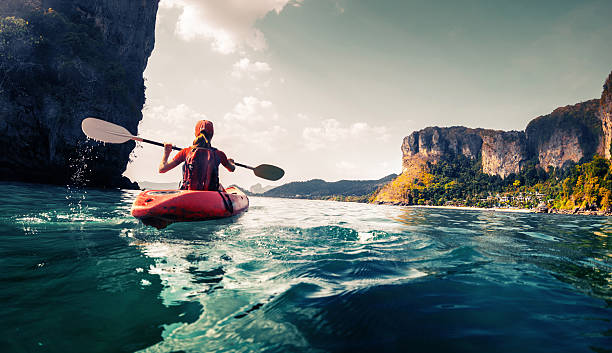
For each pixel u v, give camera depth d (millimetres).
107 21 34531
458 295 1664
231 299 1533
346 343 1121
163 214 3723
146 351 1064
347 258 2477
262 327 1237
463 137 176500
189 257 2371
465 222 7484
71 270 1911
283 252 2635
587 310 1495
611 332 1261
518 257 2754
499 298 1632
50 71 25109
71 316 1293
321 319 1319
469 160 171500
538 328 1284
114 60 33031
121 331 1192
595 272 2242
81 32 30094
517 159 151250
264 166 6355
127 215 4816
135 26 38219
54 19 28188
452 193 140750
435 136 179375
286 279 1878
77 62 26641
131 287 1670
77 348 1062
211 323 1272
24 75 23078
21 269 1880
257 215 6148
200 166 4617
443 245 3350
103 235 3094
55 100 24609
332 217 7309
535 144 155125
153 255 2385
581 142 138000
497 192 140750
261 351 1064
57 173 25078
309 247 2902
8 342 1063
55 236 2928
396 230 4742
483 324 1312
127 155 32500
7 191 8547
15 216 4023
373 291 1682
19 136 22422
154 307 1419
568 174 129125
